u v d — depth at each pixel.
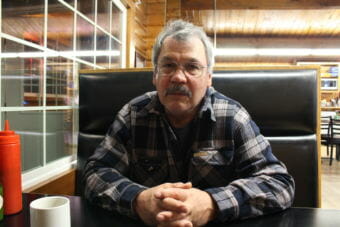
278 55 7.05
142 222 0.68
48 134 1.42
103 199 0.76
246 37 6.11
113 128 1.08
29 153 1.27
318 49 6.30
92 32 1.99
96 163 0.97
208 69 0.98
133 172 1.07
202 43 0.95
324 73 7.25
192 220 0.66
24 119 1.24
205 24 5.10
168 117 1.02
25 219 0.67
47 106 1.42
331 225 0.64
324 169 4.01
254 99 1.15
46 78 1.42
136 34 2.91
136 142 1.05
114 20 2.44
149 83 1.26
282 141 1.12
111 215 0.72
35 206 0.58
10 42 1.16
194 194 0.69
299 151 1.10
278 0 3.80
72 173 1.50
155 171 1.03
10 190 0.69
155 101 1.04
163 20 3.25
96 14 2.04
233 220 0.70
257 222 0.68
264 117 1.14
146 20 3.25
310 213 0.72
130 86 1.28
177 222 0.63
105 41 2.23
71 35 1.69
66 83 1.62
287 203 0.77
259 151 0.94
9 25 1.16
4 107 1.12
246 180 0.81
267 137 1.14
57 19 1.53
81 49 1.82
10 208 0.69
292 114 1.12
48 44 1.45
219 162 0.99
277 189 0.78
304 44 6.16
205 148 1.00
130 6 2.64
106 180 0.84
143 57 3.23
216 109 1.03
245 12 4.49
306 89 1.11
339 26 5.33
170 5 3.50
